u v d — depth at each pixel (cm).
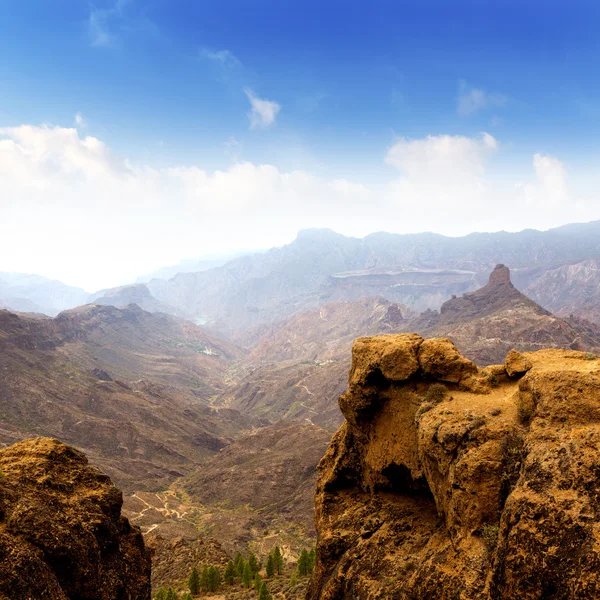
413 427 2808
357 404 3148
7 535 1920
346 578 2656
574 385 2012
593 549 1498
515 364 2620
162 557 8044
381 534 2720
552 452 1808
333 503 3331
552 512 1642
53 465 2573
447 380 2764
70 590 2072
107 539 2458
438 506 2434
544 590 1563
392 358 2955
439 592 1956
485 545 1914
